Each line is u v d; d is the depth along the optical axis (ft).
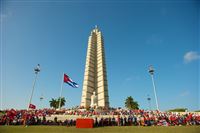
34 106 207.72
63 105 363.56
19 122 118.62
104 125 114.52
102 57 265.95
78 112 179.93
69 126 110.01
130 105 370.53
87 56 267.59
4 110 183.93
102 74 253.85
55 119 125.08
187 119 123.54
